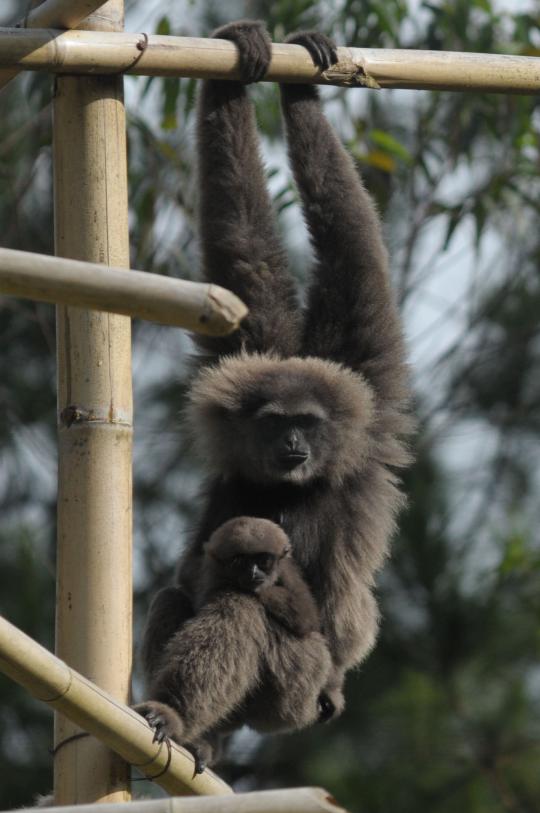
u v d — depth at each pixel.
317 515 12.22
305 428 12.03
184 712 10.22
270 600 11.20
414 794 21.34
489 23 19.41
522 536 21.62
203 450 12.55
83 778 8.89
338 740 22.08
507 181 20.56
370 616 12.17
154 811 6.69
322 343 12.56
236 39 10.45
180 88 18.39
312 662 11.27
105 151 9.70
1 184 21.77
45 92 17.78
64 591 9.23
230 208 12.54
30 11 10.09
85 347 9.38
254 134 12.63
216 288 6.88
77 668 9.08
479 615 22.06
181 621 11.59
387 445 12.45
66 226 9.65
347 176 12.54
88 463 9.29
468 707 21.83
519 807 21.20
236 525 11.43
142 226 19.19
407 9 19.31
